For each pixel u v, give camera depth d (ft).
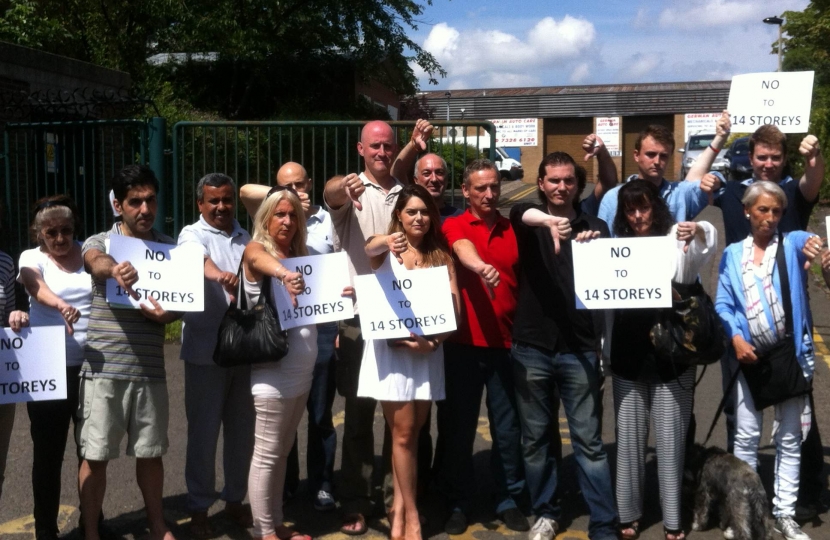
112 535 14.97
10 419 14.08
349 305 14.26
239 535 15.28
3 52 32.89
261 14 66.54
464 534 15.29
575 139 124.06
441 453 16.72
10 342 13.20
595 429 14.64
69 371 14.02
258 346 13.75
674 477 14.55
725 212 16.05
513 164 99.66
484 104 125.90
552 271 14.69
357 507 15.40
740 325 14.96
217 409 15.19
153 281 13.84
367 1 69.05
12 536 15.02
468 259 14.16
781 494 14.93
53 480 14.21
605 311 14.92
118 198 14.16
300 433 20.61
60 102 33.88
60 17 59.98
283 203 14.26
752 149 15.79
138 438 13.94
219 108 69.67
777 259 14.79
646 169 15.57
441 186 16.57
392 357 14.28
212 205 15.55
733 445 15.76
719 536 15.01
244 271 14.32
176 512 16.21
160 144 28.19
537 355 14.71
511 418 15.44
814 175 15.30
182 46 66.69
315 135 28.71
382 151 15.76
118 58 62.28
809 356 14.96
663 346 13.96
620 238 14.02
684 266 14.20
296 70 70.69
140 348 13.85
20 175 31.65
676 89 119.44
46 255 14.20
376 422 21.20
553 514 15.14
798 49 93.40
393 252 14.08
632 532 14.87
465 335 15.30
